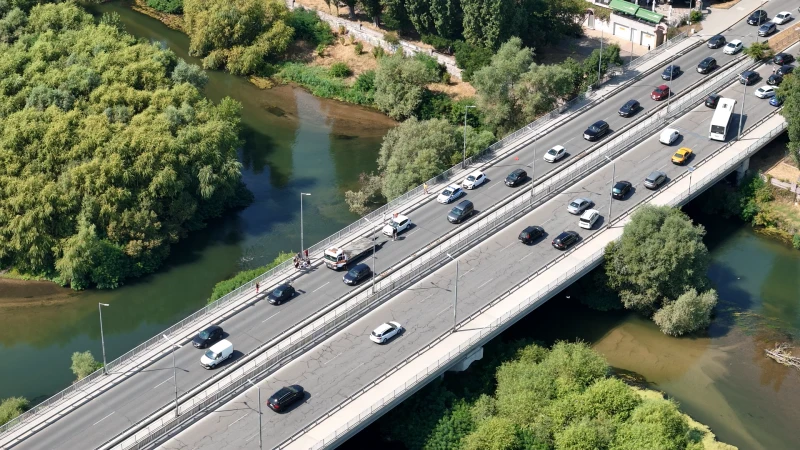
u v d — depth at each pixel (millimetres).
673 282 194000
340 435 158250
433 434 164500
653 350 191250
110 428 160875
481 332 178125
